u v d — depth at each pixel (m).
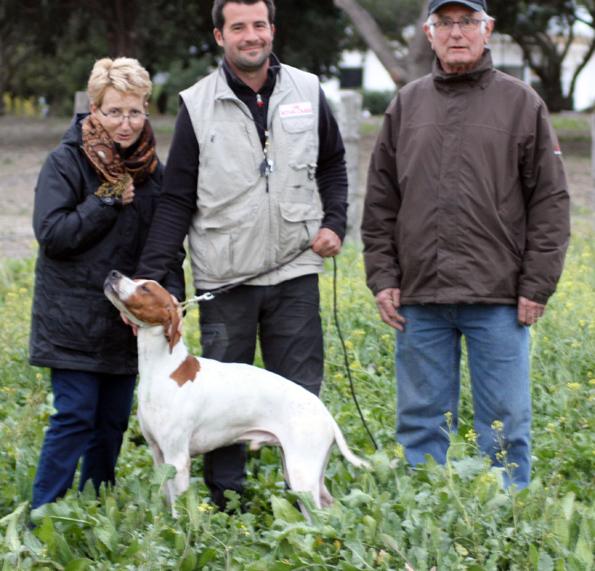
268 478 6.23
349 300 9.55
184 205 5.67
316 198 5.80
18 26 35.09
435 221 5.67
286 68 5.75
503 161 5.60
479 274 5.65
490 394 5.84
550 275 5.65
